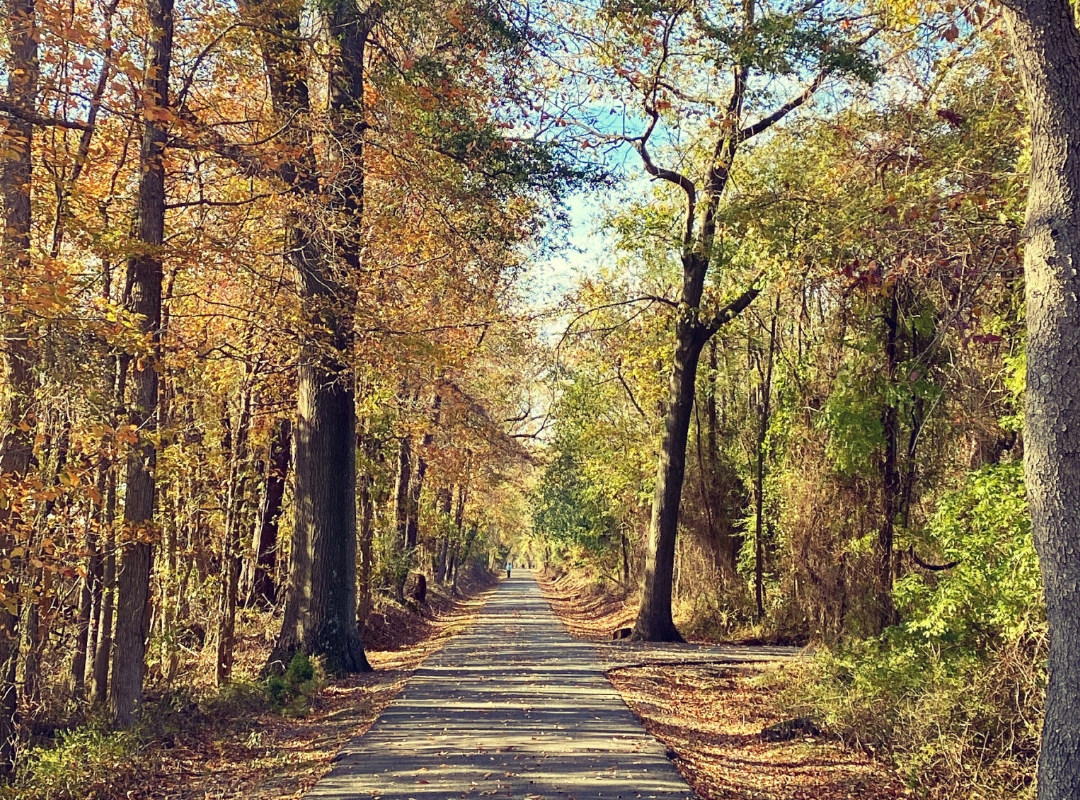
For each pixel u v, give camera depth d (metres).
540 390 35.59
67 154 10.07
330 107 13.09
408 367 14.89
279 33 11.49
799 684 13.49
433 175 13.45
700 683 15.73
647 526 32.50
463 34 13.37
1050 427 5.23
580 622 33.44
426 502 31.58
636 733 10.38
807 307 16.61
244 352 15.18
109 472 11.13
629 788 7.90
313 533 15.52
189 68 11.42
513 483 43.69
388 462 25.39
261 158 10.92
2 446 8.93
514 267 15.94
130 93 9.35
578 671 16.08
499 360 27.23
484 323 17.91
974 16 9.19
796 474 17.31
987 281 10.25
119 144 11.11
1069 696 5.06
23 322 8.29
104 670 11.18
